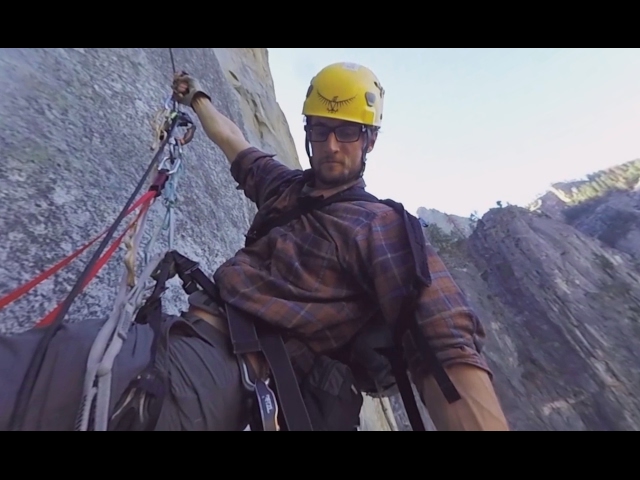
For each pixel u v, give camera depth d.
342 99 1.51
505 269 40.34
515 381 28.83
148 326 1.27
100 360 1.02
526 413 25.84
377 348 1.33
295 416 1.16
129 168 3.30
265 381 1.29
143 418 1.04
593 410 25.69
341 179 1.54
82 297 2.16
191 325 1.31
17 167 2.35
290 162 11.41
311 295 1.31
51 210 2.35
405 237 1.30
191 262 1.53
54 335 1.08
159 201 3.38
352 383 1.33
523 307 35.88
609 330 31.30
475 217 55.22
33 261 2.06
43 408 0.95
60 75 3.35
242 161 2.02
